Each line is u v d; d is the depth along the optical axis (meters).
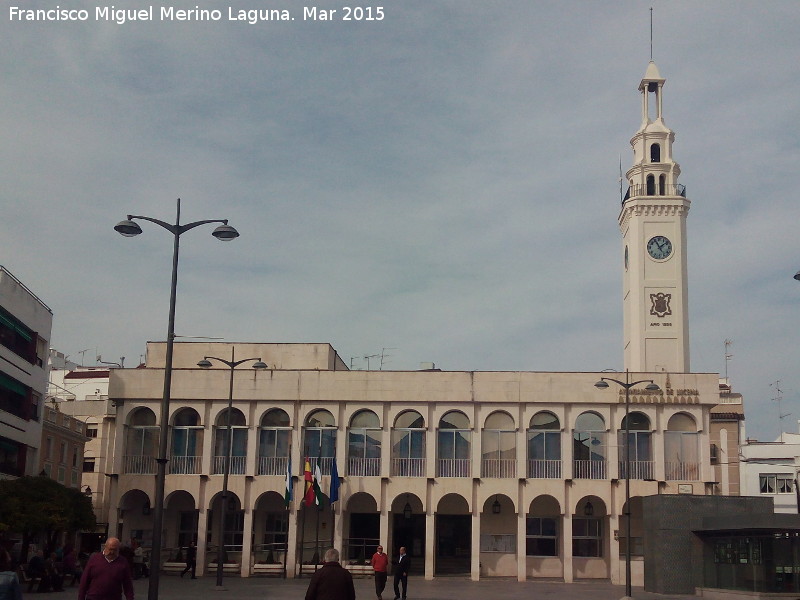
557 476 55.31
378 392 56.03
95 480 75.69
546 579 55.59
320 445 56.19
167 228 28.72
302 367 60.94
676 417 55.72
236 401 56.41
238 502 58.12
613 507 54.38
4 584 12.36
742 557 41.22
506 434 55.97
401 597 38.56
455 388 55.91
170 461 56.22
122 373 56.91
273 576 54.06
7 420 51.69
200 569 54.25
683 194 90.81
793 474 79.69
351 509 58.03
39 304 57.34
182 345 61.88
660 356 86.56
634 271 88.50
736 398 90.56
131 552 45.72
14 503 43.78
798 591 38.97
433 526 54.56
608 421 55.41
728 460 79.50
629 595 39.16
